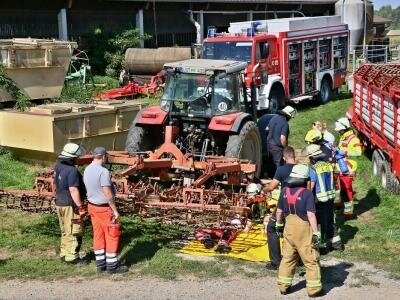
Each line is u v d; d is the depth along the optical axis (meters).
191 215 8.41
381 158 11.55
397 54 32.62
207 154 10.91
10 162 12.89
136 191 8.53
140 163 9.41
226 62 11.56
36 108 12.98
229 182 9.79
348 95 23.59
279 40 18.77
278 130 11.37
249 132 10.73
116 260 7.85
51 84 15.95
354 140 11.51
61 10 25.44
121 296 7.18
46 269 8.00
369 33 36.84
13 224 9.67
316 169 8.20
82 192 8.19
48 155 12.52
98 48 26.50
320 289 7.02
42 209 8.97
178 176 9.99
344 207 9.73
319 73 21.09
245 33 18.23
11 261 8.27
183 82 10.95
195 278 7.65
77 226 8.09
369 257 8.23
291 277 7.12
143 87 22.00
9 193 8.97
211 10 32.47
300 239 7.00
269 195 8.95
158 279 7.64
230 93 11.07
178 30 31.69
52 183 8.95
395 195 10.80
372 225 9.51
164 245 8.69
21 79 15.19
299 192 7.03
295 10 37.84
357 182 11.84
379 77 12.24
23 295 7.27
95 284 7.55
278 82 18.56
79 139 12.75
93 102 14.77
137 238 8.91
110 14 28.00
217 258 8.23
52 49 15.74
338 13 34.72
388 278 7.60
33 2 24.45
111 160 9.95
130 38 27.50
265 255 8.27
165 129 10.66
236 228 8.34
